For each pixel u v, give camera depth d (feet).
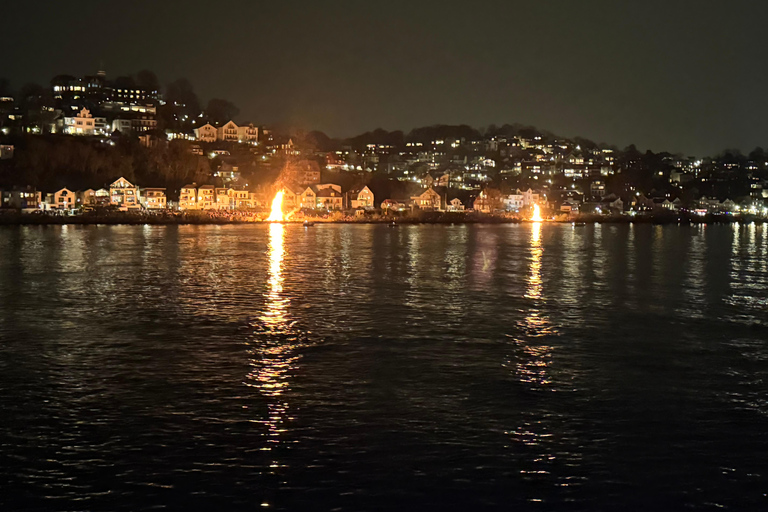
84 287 190.08
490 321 144.36
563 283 210.59
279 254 300.40
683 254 336.49
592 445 75.00
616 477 67.56
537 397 90.89
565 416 83.66
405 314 151.64
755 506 62.28
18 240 370.73
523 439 76.43
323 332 131.23
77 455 71.77
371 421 81.46
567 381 98.63
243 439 75.92
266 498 63.21
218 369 103.55
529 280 216.54
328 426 79.77
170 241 374.22
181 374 100.58
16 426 79.36
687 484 66.18
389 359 110.42
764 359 112.88
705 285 209.67
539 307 163.22
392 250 331.77
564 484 66.08
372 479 66.80
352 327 136.36
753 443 75.77
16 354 112.37
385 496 63.72
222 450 73.05
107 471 68.23
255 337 126.31
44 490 64.49
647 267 266.36
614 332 134.21
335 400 88.99
